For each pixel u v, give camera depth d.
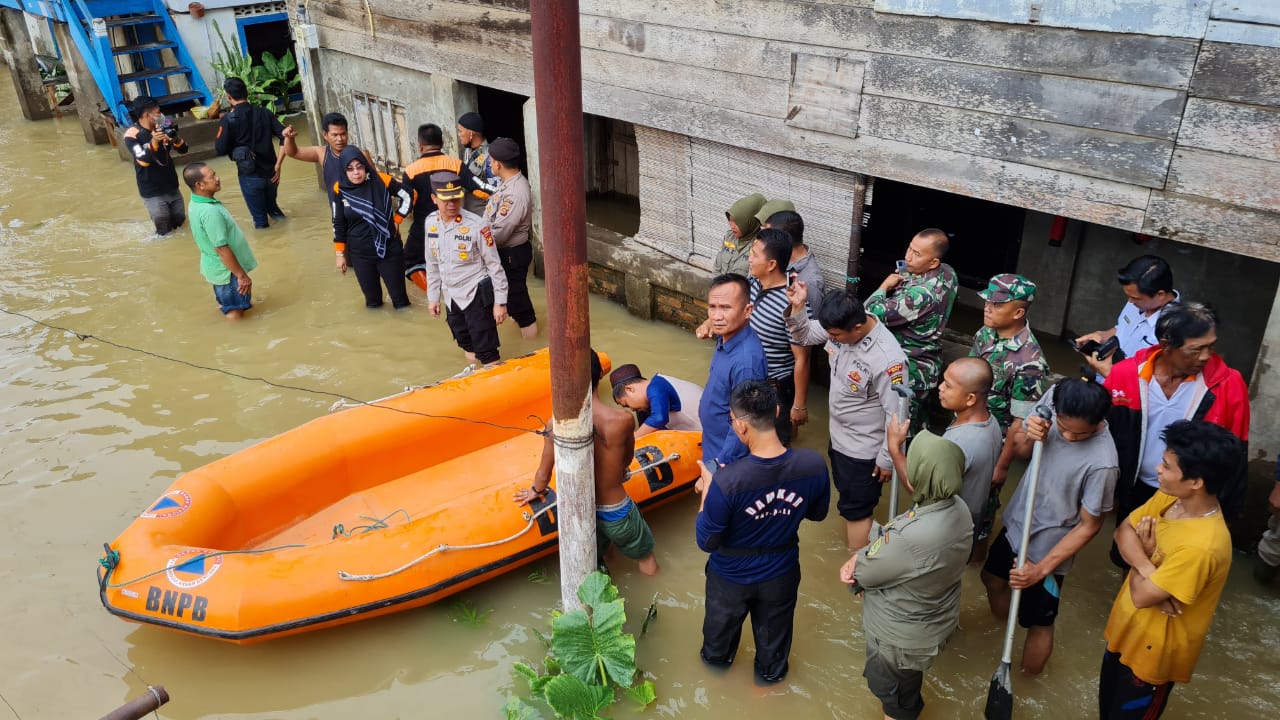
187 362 6.60
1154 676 3.26
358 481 5.15
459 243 5.92
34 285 7.84
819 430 5.70
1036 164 4.64
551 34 3.10
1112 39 4.18
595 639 3.87
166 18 11.51
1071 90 4.39
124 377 6.42
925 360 4.81
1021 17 4.42
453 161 7.15
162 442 5.68
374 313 7.34
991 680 3.71
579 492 3.88
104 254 8.50
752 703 3.91
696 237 6.68
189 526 4.39
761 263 4.91
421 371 6.46
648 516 5.05
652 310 7.11
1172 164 4.19
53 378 6.41
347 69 9.38
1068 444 3.55
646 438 5.05
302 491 4.91
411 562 4.18
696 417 5.39
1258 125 3.90
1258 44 3.79
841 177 5.53
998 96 4.65
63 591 4.54
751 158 6.00
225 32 12.09
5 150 11.73
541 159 3.31
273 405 6.06
